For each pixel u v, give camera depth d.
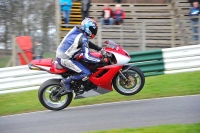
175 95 20.52
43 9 50.19
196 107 17.59
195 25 28.33
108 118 16.72
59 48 18.45
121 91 18.47
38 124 16.70
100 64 18.25
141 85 18.28
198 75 24.41
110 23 30.75
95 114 17.62
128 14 36.03
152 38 29.48
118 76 18.48
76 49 18.05
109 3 36.72
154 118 16.22
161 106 18.17
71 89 18.50
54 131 15.38
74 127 15.73
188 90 21.16
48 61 18.77
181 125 14.39
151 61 25.95
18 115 19.03
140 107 18.30
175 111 17.11
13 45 26.20
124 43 28.58
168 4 36.59
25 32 49.94
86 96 18.64
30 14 50.22
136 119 16.23
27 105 20.98
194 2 29.52
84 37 18.00
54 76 25.22
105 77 18.14
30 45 26.53
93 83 18.34
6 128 16.61
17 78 25.02
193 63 26.00
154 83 23.34
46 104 18.62
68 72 18.53
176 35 29.31
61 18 33.91
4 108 20.89
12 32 50.00
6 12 50.00
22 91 25.00
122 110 17.98
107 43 18.48
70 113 18.28
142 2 37.31
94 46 18.97
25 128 16.27
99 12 36.06
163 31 29.59
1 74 24.88
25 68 25.08
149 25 29.53
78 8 34.75
